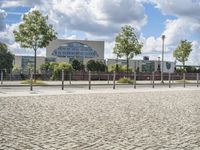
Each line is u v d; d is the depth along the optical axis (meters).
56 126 10.16
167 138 8.72
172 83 49.44
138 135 9.05
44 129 9.60
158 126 10.64
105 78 57.41
